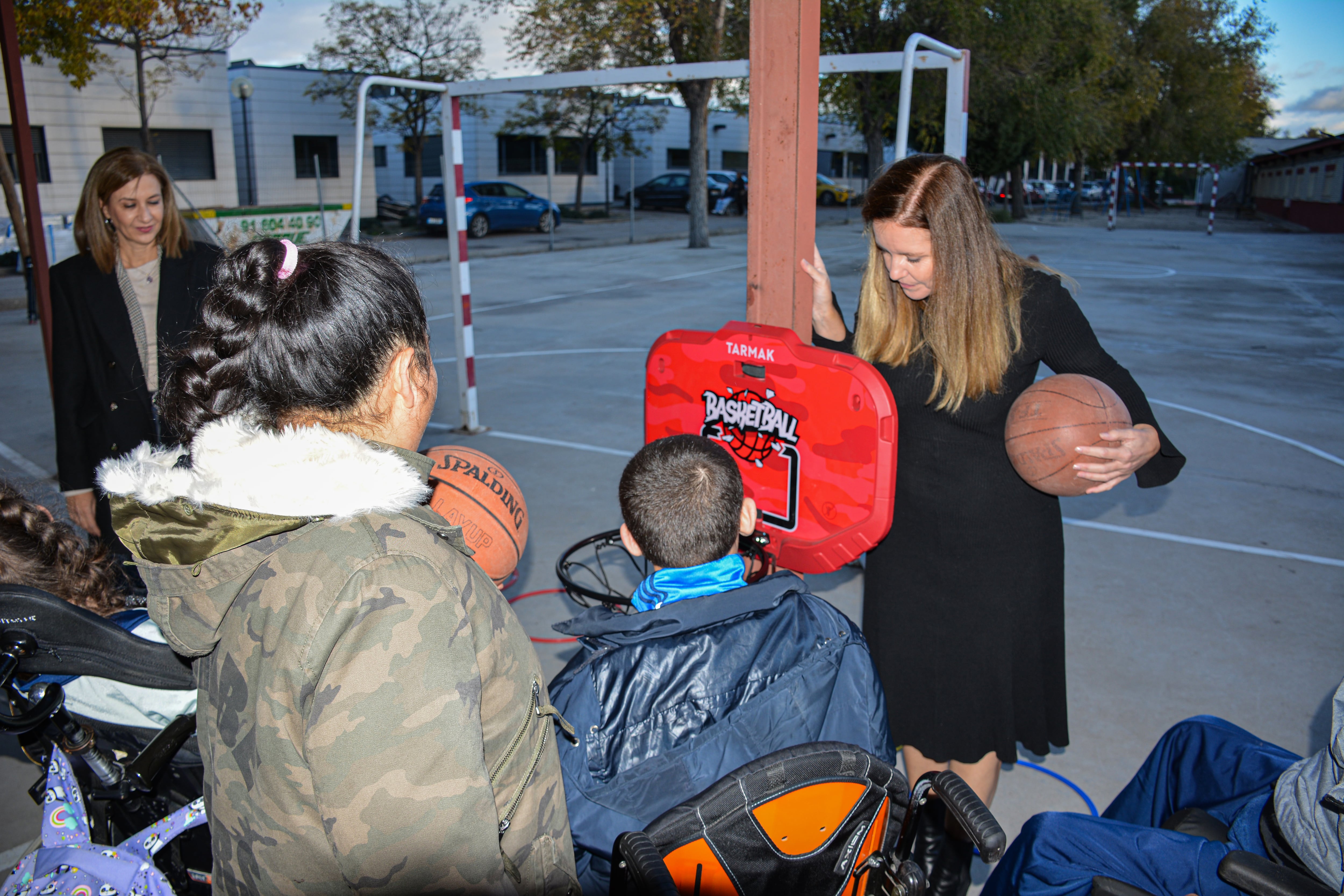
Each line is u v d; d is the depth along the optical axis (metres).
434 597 0.90
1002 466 2.08
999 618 2.12
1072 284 2.07
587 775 1.33
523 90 5.14
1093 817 1.79
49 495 5.32
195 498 0.88
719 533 1.53
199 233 14.92
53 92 18.73
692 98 22.12
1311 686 3.42
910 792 1.44
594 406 7.56
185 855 1.70
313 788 0.86
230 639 0.90
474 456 2.01
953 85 4.11
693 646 1.38
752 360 1.96
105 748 1.66
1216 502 5.38
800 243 2.18
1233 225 35.34
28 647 1.34
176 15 17.27
